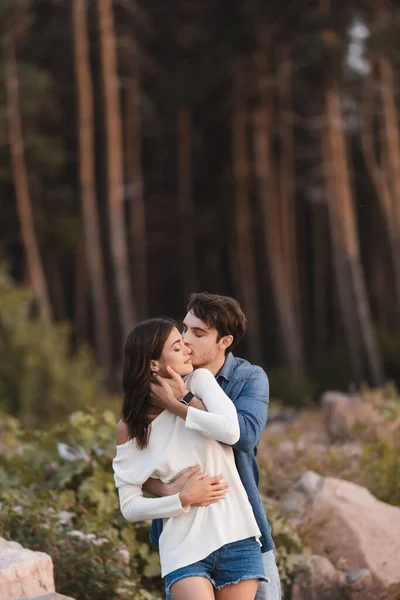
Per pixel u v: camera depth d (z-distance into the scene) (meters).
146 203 38.78
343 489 7.13
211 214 37.91
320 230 40.56
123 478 4.25
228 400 4.16
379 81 32.94
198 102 34.12
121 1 28.41
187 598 4.03
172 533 4.16
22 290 19.44
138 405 4.21
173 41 33.28
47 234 32.91
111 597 5.75
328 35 28.91
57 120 33.53
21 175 29.84
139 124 36.19
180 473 4.18
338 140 30.11
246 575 4.12
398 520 6.93
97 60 32.81
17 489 6.89
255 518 4.28
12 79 28.89
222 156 37.72
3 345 18.39
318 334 39.84
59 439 7.50
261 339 40.56
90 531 6.25
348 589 6.29
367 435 9.74
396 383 30.44
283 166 34.97
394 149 31.67
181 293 41.06
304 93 33.62
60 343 19.64
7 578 4.78
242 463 4.30
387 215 32.75
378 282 40.12
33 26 32.34
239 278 38.34
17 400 18.28
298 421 11.17
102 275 36.69
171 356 4.22
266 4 30.00
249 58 31.06
